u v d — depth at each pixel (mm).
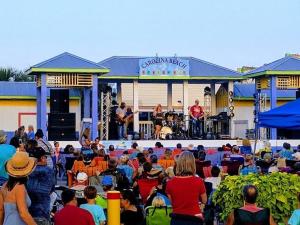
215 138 34938
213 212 13422
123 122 35312
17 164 9219
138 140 32719
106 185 13469
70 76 33719
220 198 11930
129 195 11992
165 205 11602
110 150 26156
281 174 11859
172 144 32500
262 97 37781
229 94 37750
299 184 11547
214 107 39812
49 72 33406
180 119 35500
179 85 41906
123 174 15633
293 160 18875
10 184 9266
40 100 35125
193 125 36094
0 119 38031
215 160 27766
